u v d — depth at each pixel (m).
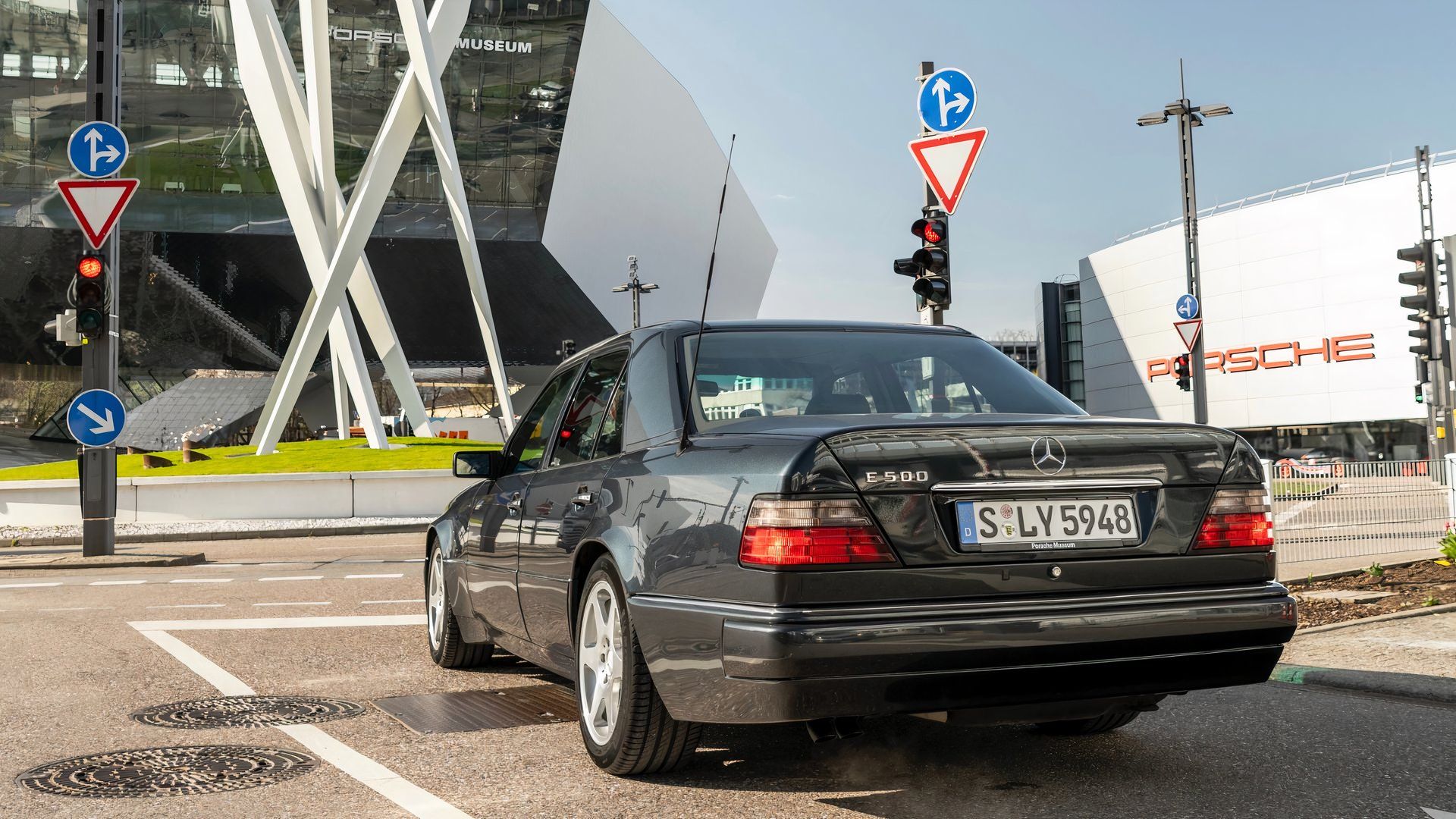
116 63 13.78
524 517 4.72
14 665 6.21
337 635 7.34
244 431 67.38
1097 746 4.27
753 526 3.17
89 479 13.99
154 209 58.06
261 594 9.99
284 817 3.42
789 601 3.09
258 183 59.12
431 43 28.84
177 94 57.72
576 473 4.34
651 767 3.75
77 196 13.48
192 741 4.41
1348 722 4.67
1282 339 60.38
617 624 3.79
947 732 4.50
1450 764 3.96
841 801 3.53
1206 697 5.23
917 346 4.36
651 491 3.68
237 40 27.75
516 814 3.42
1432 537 9.81
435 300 65.00
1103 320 73.38
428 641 7.07
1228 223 63.09
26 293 60.97
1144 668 3.32
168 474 23.22
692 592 3.35
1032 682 3.20
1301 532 9.11
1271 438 61.47
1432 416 28.78
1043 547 3.29
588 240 65.94
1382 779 3.78
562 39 60.47
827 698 3.05
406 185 60.50
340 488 22.23
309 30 27.78
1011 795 3.59
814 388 3.97
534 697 5.26
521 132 61.09
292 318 65.12
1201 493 3.51
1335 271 57.94
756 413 3.84
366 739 4.43
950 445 3.26
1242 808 3.45
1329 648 6.21
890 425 3.26
